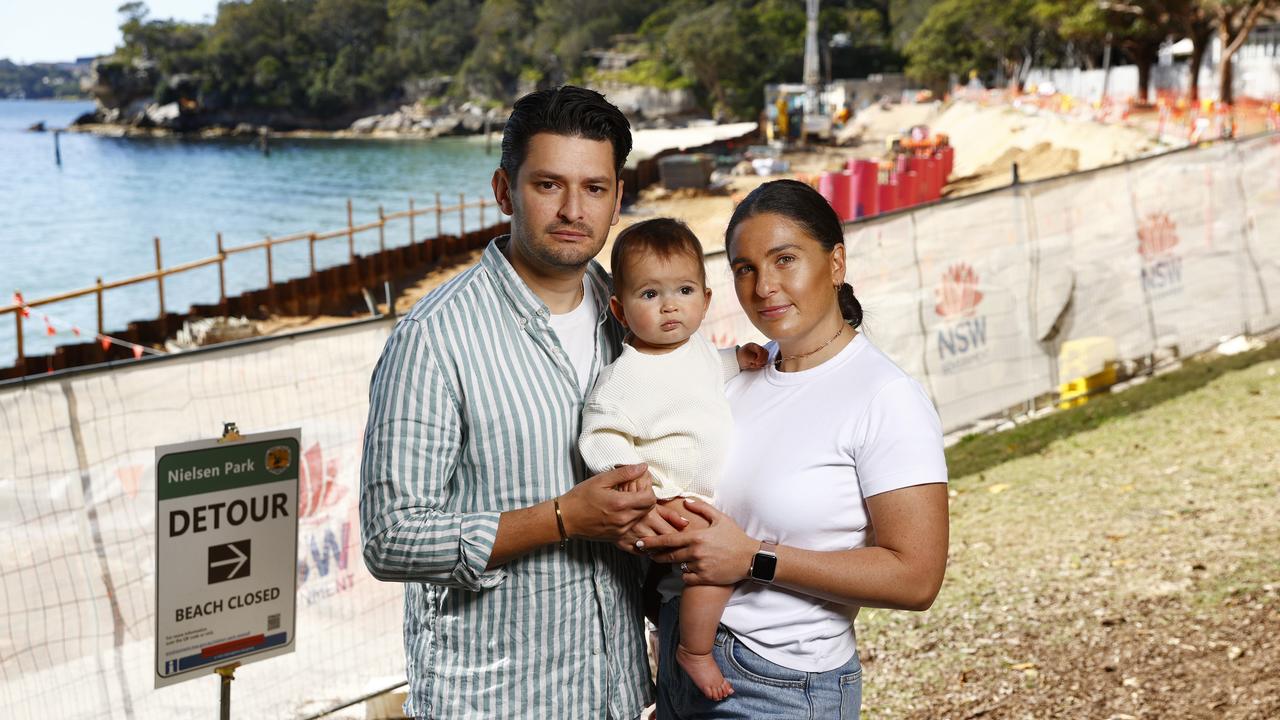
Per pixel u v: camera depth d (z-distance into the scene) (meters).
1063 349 7.96
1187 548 5.15
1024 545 5.49
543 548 2.26
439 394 2.16
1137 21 46.09
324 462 4.07
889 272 6.77
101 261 42.66
